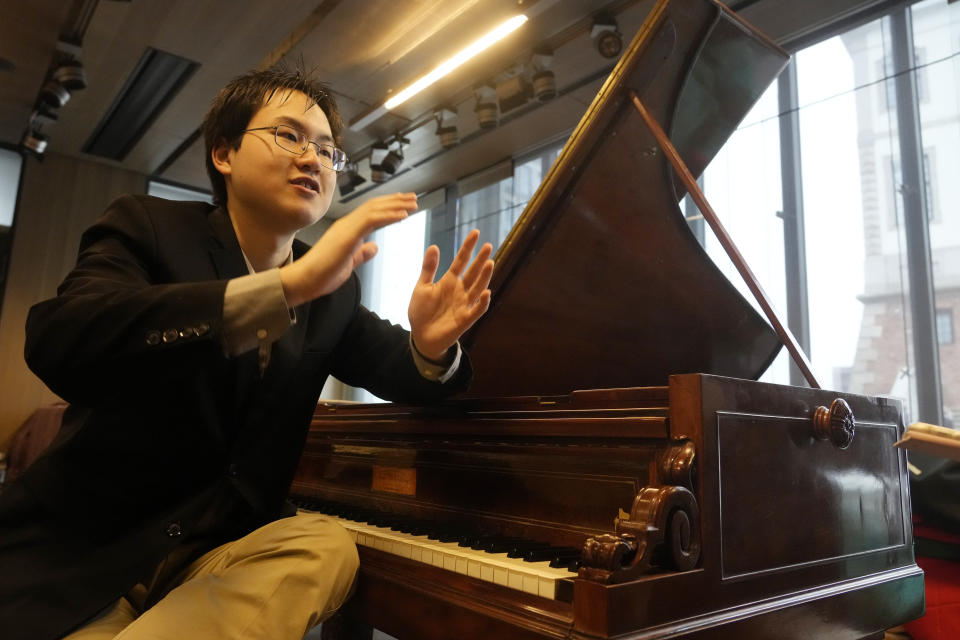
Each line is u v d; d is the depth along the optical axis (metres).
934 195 3.64
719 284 1.96
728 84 1.90
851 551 1.30
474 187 6.70
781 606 1.09
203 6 4.36
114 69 5.14
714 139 2.09
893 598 1.38
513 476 1.26
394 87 5.32
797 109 4.27
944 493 2.00
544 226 1.64
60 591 1.01
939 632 1.91
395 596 1.20
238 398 1.20
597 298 1.85
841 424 1.25
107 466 1.11
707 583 0.98
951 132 3.62
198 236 1.24
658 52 1.62
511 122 5.65
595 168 1.65
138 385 0.96
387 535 1.29
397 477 1.57
